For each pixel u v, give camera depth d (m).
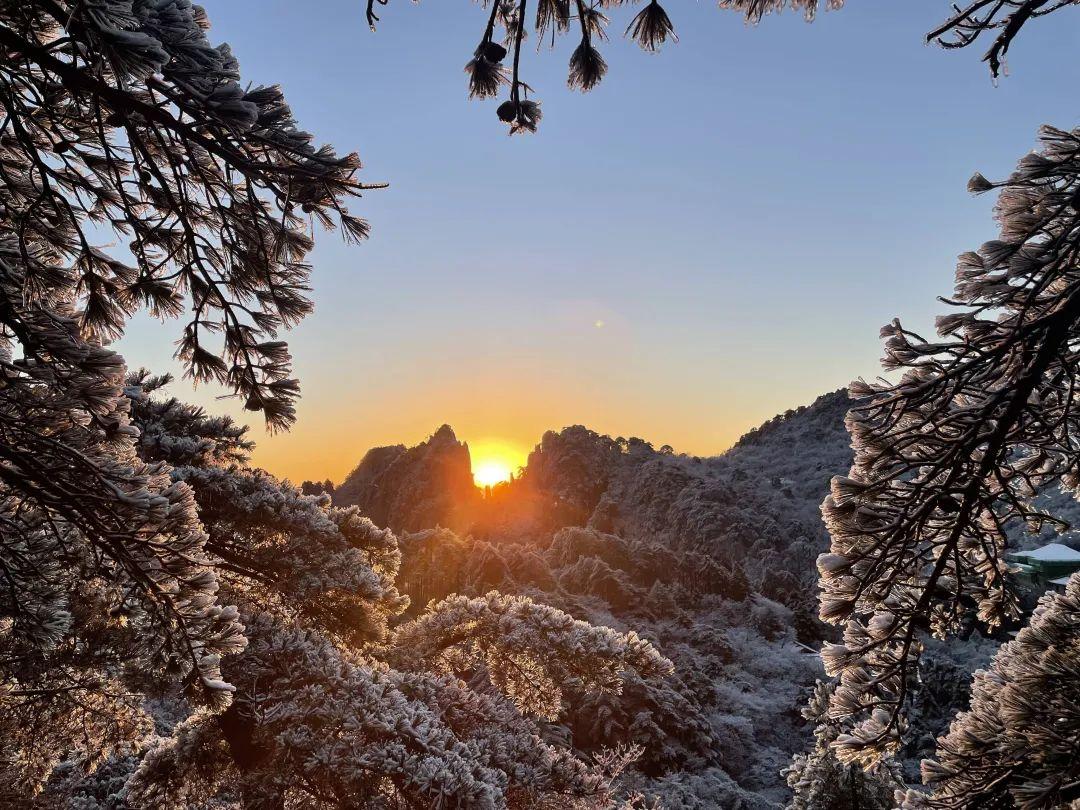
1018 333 4.83
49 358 3.54
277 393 3.81
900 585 5.57
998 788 5.89
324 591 11.16
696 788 49.12
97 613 6.83
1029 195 4.91
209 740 9.80
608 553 123.31
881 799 19.73
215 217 3.80
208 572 4.11
